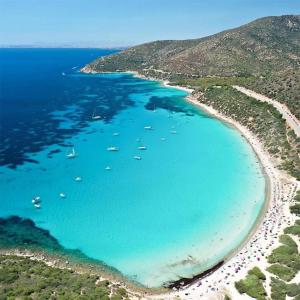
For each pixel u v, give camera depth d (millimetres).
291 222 86375
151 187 109062
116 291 63969
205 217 92375
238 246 80562
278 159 125625
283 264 70938
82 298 57062
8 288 59875
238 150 139375
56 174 117625
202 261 76125
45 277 65812
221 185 110000
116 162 129000
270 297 62031
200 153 137750
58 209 95688
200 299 63781
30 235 84062
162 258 77000
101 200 100688
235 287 66062
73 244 81125
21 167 122938
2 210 94812
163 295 65875
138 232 85812
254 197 101812
